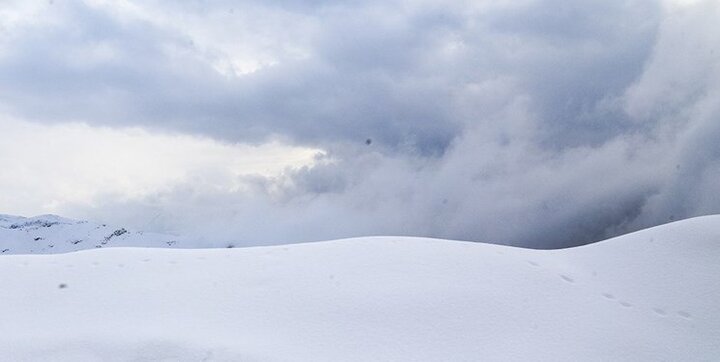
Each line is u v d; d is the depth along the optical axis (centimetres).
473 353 270
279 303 304
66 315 293
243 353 254
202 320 286
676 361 275
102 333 268
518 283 328
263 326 283
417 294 311
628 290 331
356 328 284
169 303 304
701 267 340
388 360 262
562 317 300
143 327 276
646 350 280
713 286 324
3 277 337
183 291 318
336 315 294
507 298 312
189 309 297
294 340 273
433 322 290
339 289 317
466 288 319
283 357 255
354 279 329
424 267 342
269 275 336
